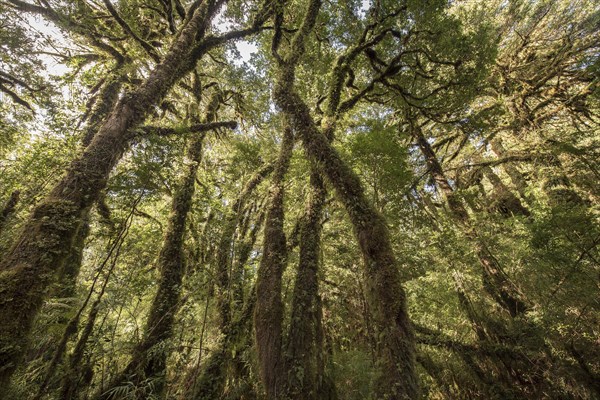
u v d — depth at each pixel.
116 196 7.87
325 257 10.55
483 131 12.15
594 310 7.14
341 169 7.30
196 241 10.94
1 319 4.35
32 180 7.92
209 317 8.34
